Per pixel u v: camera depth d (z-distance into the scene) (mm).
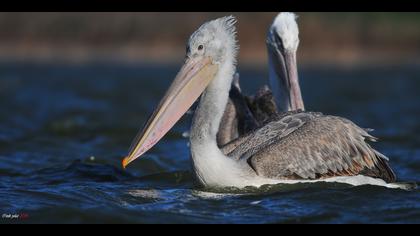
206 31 12281
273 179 12102
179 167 15469
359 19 53188
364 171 12812
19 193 11906
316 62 48469
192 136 12039
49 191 12062
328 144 12500
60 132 19891
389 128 21859
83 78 36156
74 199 11484
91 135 19500
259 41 50531
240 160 12281
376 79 37625
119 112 24750
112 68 42156
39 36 52688
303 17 52625
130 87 32750
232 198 11562
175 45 52500
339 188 12070
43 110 24781
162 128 12031
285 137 12500
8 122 21703
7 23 52500
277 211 10852
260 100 14875
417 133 20516
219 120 12102
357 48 52188
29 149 17359
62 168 14961
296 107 14477
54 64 43812
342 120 12930
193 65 12258
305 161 12281
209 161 11891
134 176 14406
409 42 52625
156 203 11352
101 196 11789
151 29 52844
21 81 34031
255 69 43062
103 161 15914
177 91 12148
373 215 10688
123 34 52906
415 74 40438
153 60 48062
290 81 14695
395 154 17172
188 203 11281
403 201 11375
